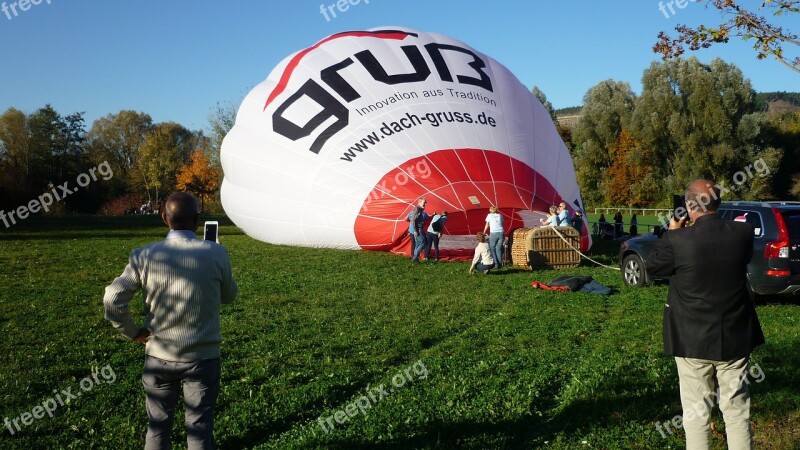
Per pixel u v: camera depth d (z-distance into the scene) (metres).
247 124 19.36
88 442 4.76
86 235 25.58
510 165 17.52
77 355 7.00
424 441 4.70
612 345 7.37
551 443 4.68
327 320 8.89
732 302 3.95
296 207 17.88
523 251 15.19
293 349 7.30
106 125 81.12
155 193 63.78
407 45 19.22
